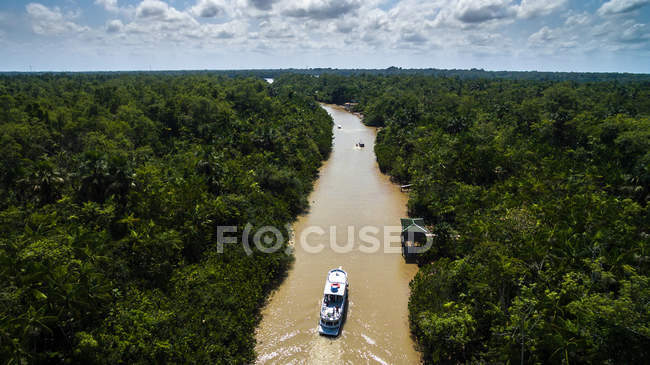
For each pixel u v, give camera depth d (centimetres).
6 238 3109
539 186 4516
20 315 2098
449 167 5769
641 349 1938
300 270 3988
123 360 2344
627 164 5581
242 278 3297
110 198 3709
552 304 2270
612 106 9506
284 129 8212
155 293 2980
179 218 3728
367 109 14975
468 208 4334
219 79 18938
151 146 6938
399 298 3544
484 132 7569
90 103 8138
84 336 2222
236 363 2614
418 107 11988
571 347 2081
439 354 2652
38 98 9212
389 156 7550
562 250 2780
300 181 5884
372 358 2839
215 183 4619
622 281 2227
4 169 4747
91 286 2472
